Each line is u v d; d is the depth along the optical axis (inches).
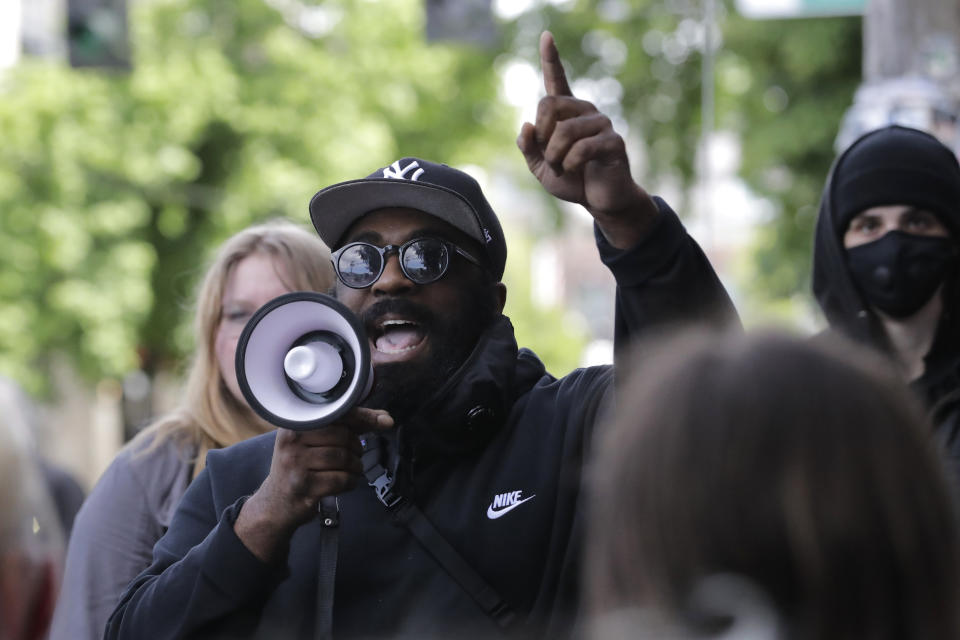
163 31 721.0
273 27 745.6
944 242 123.6
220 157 727.7
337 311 90.6
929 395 121.6
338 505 103.0
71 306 682.2
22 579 126.5
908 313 124.6
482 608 98.7
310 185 719.1
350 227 111.4
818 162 672.4
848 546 50.4
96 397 837.2
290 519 92.8
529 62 815.7
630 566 52.5
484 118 812.0
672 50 819.4
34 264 681.0
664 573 51.5
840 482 50.8
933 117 242.2
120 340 700.0
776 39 661.3
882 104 244.2
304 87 729.6
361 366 89.7
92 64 370.6
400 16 775.1
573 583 98.0
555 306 1304.1
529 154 100.1
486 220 111.8
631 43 815.1
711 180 390.3
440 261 106.1
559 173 98.0
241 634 95.3
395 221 109.1
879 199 124.5
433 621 97.8
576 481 101.3
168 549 105.6
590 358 1337.4
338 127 729.6
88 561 132.7
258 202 713.6
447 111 793.6
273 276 143.9
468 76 802.2
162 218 722.8
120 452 141.2
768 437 51.3
